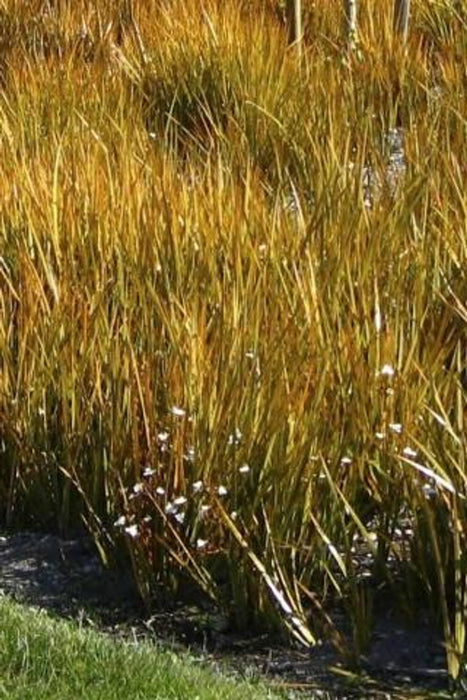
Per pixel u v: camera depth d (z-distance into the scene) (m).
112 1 11.60
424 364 5.52
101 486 5.59
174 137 9.02
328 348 5.47
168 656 4.82
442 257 6.38
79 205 6.75
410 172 7.54
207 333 5.72
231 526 4.98
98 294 5.94
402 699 4.64
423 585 5.05
